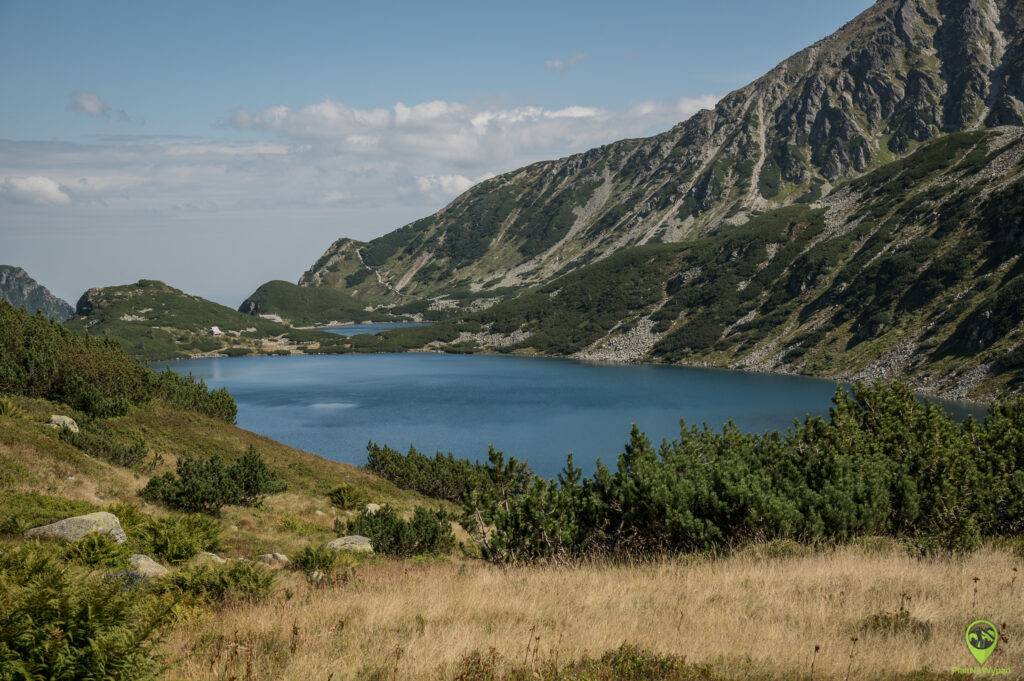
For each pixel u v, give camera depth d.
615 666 9.14
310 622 11.49
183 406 61.56
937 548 18.16
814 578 14.60
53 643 7.23
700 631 10.77
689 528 19.17
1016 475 22.28
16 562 9.77
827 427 29.03
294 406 155.75
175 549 19.38
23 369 45.28
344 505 40.22
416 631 10.64
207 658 9.35
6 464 27.03
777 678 8.63
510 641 10.18
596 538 20.41
